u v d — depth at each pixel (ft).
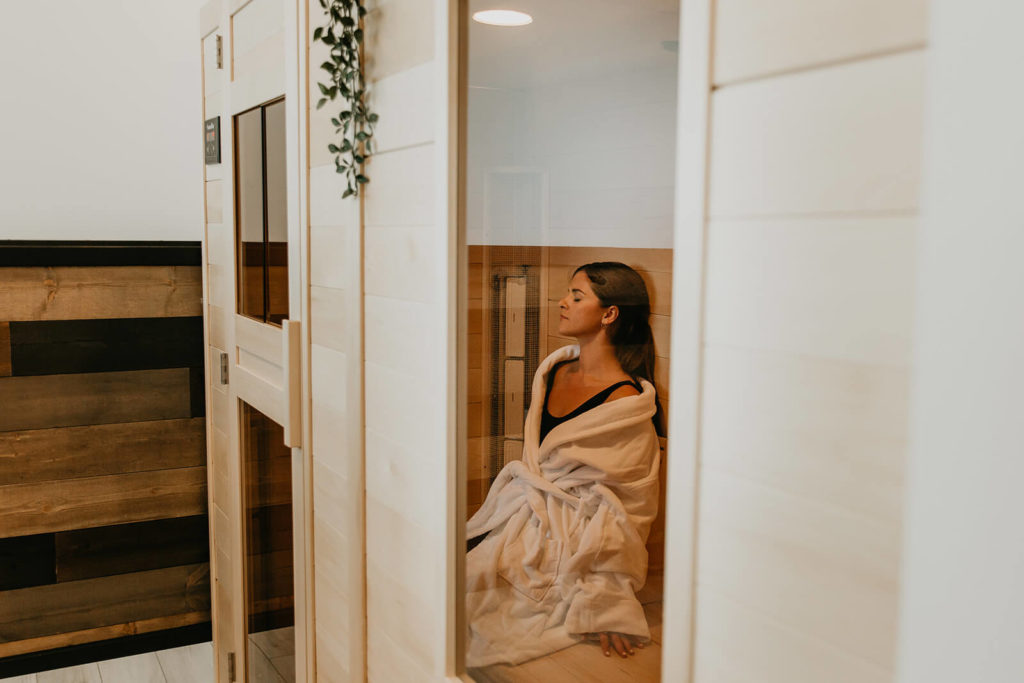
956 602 1.30
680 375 2.56
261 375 7.00
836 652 2.14
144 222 10.71
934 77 1.30
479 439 3.93
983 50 1.22
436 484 4.22
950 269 1.29
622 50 2.86
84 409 9.61
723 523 2.46
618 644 3.10
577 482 3.27
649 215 2.83
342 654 5.65
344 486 5.44
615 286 2.99
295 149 5.81
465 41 3.84
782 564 2.28
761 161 2.26
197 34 10.72
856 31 1.99
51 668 9.65
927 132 1.32
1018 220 1.19
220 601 9.06
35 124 10.14
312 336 5.84
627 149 2.90
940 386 1.31
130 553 9.99
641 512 2.95
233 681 8.70
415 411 4.43
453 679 4.23
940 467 1.32
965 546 1.28
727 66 2.35
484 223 3.76
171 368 9.95
